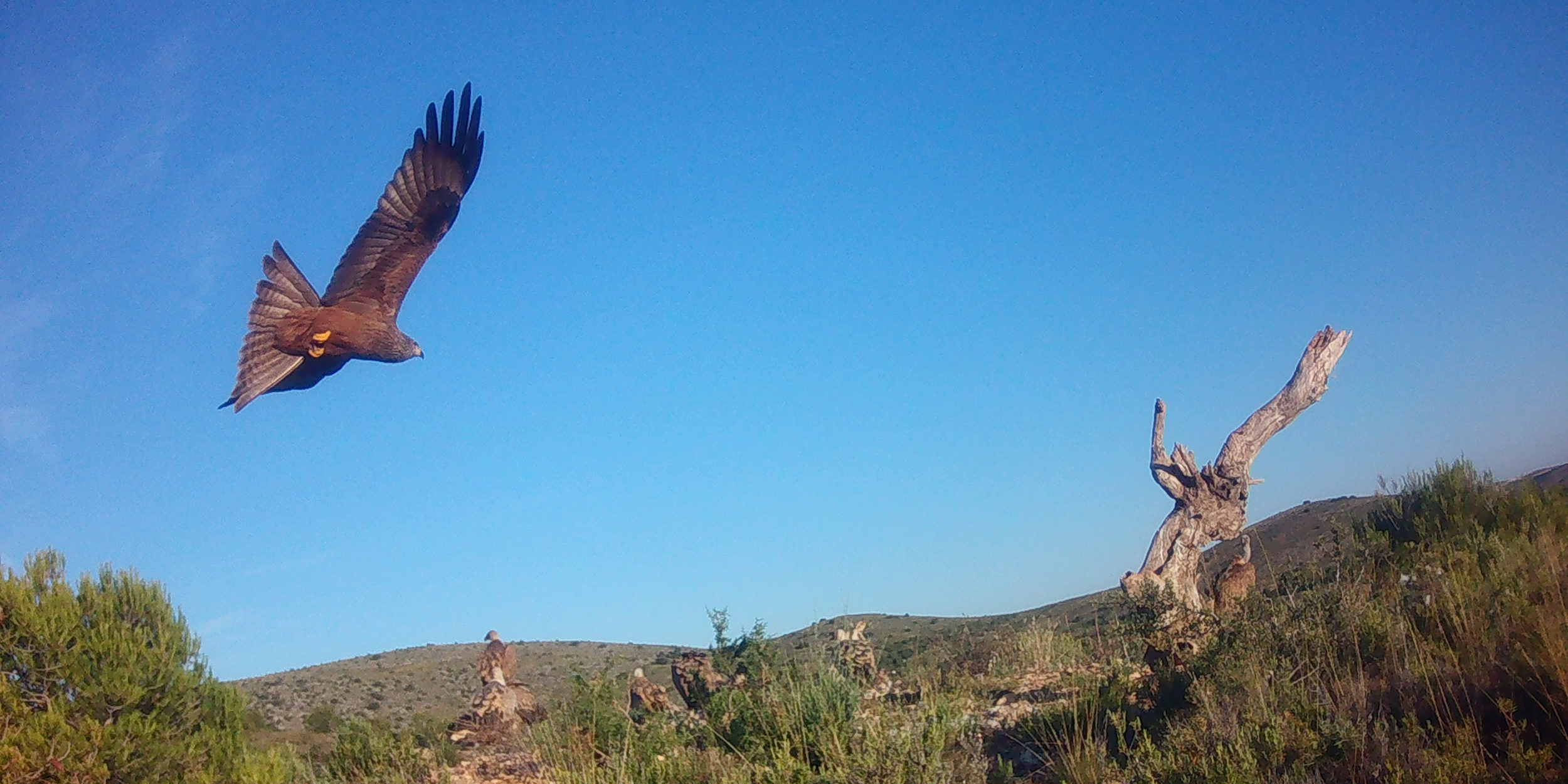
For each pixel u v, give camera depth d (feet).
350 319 23.82
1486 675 31.09
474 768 40.40
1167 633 41.75
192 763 39.45
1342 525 50.85
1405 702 31.12
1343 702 32.01
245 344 23.48
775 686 39.78
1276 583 46.01
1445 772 26.40
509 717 46.19
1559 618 31.40
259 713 88.53
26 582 40.04
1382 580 43.68
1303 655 36.81
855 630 50.34
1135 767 32.22
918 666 49.60
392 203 25.00
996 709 43.57
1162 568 57.00
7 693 37.45
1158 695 38.27
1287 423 56.95
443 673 120.37
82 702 38.63
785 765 34.27
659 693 44.37
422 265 24.97
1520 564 39.47
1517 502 50.49
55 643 38.81
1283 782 27.91
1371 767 28.40
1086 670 45.39
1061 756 34.99
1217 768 29.27
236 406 22.93
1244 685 34.53
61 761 36.58
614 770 36.47
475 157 25.49
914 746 34.22
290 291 24.03
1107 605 58.34
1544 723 28.66
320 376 24.49
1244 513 56.95
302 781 41.19
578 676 42.39
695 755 37.42
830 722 36.96
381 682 113.60
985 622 95.20
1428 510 52.65
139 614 41.86
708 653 45.96
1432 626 36.70
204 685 41.83
